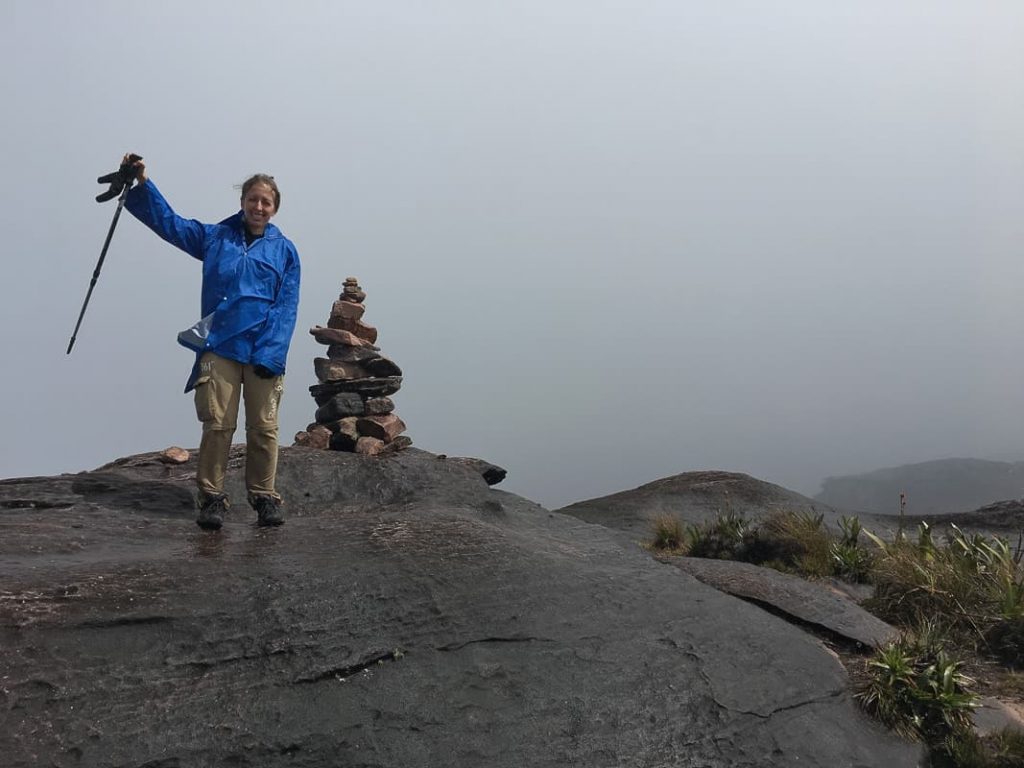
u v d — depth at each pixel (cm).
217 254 493
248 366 495
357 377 804
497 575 477
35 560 413
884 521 1350
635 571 560
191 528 509
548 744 353
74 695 306
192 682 330
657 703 395
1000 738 424
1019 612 570
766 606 565
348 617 393
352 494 675
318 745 320
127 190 481
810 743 395
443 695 365
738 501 1305
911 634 555
